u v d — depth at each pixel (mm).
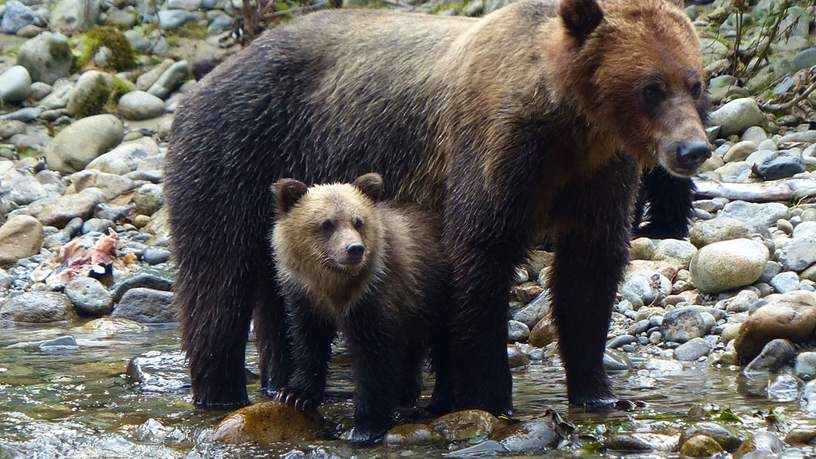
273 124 13328
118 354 15977
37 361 15562
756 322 13203
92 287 19172
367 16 13852
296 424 11680
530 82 11438
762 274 15422
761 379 12773
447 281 12094
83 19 30109
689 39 11000
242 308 13305
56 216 22578
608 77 10898
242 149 13227
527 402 12656
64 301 18938
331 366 14961
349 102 13211
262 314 13930
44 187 24203
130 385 14148
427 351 13320
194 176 13305
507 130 11469
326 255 11195
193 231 13297
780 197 18312
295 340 11836
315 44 13625
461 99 12078
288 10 28266
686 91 10781
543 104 11328
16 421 12375
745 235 16719
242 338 13367
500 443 10875
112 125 25906
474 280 11742
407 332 11836
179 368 14805
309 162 13406
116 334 17500
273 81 13406
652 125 10805
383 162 13000
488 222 11617
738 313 14750
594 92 11039
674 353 14203
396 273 11594
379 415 11453
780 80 22719
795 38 23531
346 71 13328
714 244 15617
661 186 17844
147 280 19078
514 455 10672
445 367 12516
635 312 15430
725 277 15266
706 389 12531
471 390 11961
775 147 20328
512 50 11766
